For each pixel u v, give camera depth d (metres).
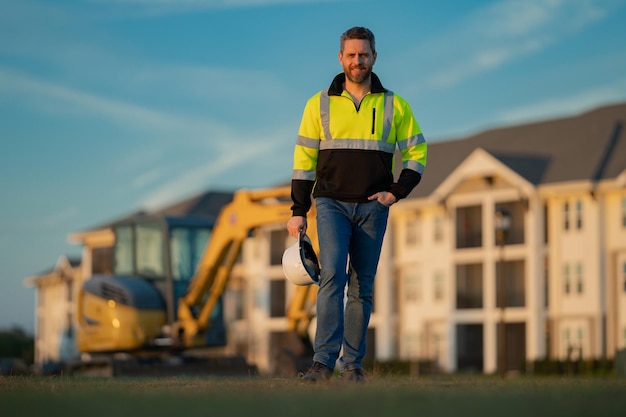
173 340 35.38
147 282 36.19
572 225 62.47
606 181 61.03
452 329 67.12
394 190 10.60
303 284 10.79
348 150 10.60
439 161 73.94
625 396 6.62
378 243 10.72
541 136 69.31
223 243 34.66
